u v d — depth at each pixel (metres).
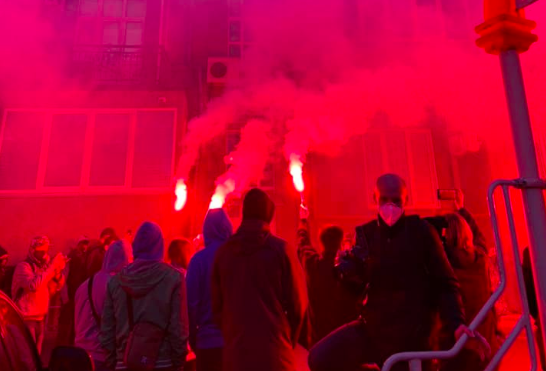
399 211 2.09
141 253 2.72
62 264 5.50
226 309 2.41
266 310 2.32
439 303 1.97
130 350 2.45
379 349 2.00
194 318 2.82
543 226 1.71
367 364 2.09
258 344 2.24
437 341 2.26
